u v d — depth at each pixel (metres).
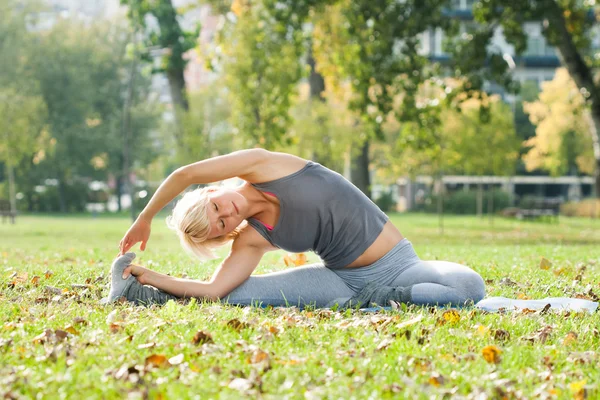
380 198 51.47
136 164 54.59
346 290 5.46
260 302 5.35
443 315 4.74
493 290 6.34
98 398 2.95
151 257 9.34
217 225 5.11
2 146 34.81
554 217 39.00
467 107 32.84
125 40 53.91
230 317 4.59
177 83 31.86
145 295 5.23
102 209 57.91
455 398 3.09
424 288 5.26
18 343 3.82
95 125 53.53
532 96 59.09
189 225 5.07
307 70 26.33
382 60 19.89
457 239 19.52
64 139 50.41
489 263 8.84
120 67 54.12
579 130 42.59
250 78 25.09
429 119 20.78
